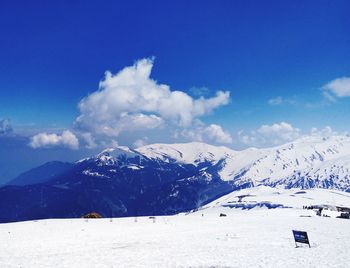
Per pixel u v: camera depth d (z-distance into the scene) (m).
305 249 39.97
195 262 33.53
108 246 47.28
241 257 35.59
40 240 54.81
